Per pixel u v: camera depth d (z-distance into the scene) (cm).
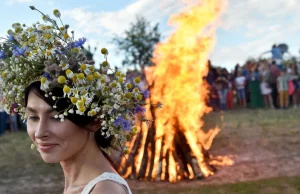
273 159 671
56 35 144
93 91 134
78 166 138
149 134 575
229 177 566
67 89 127
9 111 157
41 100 132
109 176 131
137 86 152
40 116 133
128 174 577
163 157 568
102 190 126
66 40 143
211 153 731
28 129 138
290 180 533
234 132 966
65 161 139
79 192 134
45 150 134
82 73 131
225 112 1427
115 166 152
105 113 138
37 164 720
